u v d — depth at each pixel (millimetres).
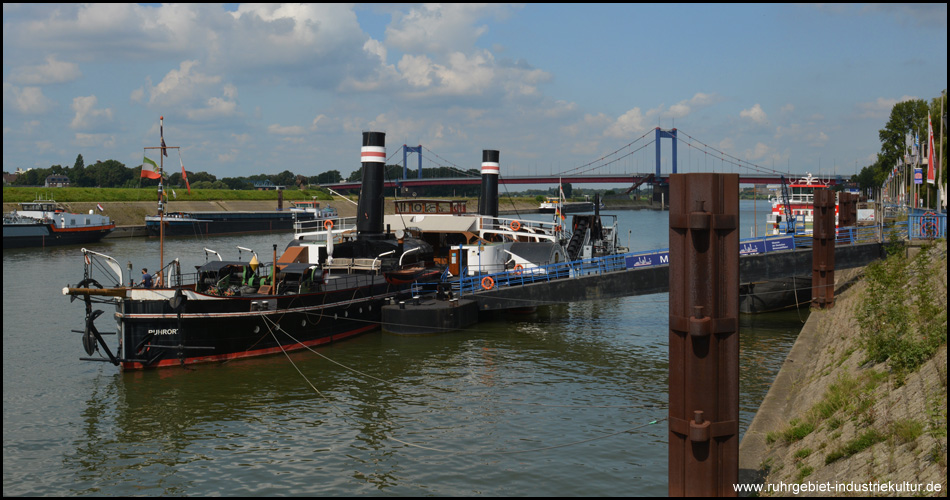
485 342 37156
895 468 13484
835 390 19609
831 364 24375
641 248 101938
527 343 37062
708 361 13031
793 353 29328
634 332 40500
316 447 22188
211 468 20656
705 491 13203
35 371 30844
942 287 24562
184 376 29797
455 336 38625
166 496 18891
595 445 22188
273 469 20547
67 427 23984
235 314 31344
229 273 35281
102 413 25359
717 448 13141
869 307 27109
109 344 36656
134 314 29891
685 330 13078
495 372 30953
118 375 30062
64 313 45438
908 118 116562
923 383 16484
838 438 16422
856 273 47375
